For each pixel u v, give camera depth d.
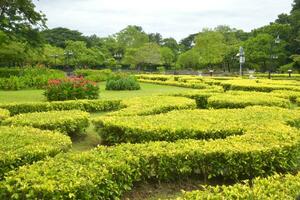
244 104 11.32
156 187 5.57
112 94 18.88
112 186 4.74
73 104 12.27
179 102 11.05
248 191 3.84
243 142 6.00
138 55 60.91
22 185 4.21
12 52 26.95
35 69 26.97
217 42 54.84
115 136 7.70
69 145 6.28
